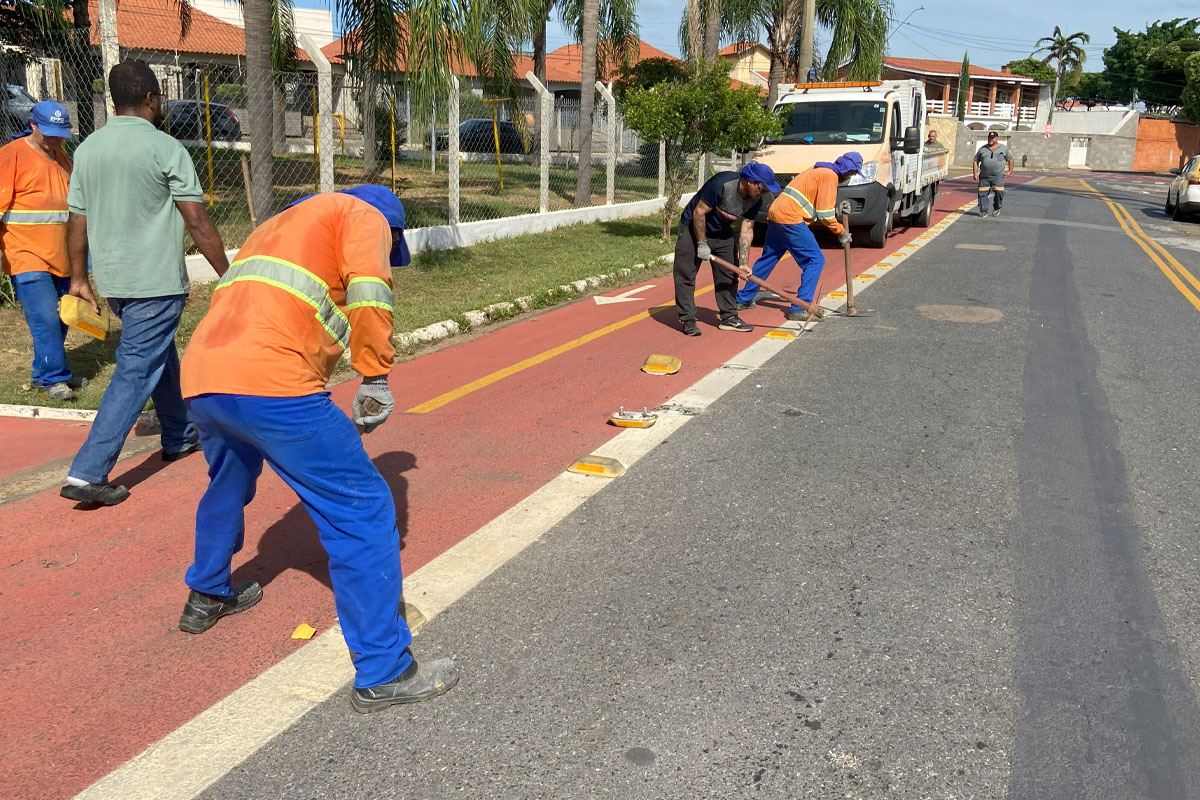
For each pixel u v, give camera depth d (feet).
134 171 14.24
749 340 26.55
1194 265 44.06
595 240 46.65
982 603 12.05
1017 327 28.63
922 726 9.56
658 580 12.54
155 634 11.23
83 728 9.48
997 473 16.57
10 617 11.55
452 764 8.96
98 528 14.11
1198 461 17.42
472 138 85.81
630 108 47.19
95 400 19.83
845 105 48.08
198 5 93.61
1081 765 9.04
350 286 9.37
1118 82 269.44
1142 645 11.15
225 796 8.54
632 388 21.62
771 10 73.46
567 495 15.37
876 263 41.73
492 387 21.80
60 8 33.30
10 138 31.99
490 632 11.26
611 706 9.84
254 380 9.11
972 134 193.47
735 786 8.67
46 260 19.03
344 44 40.50
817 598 12.10
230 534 10.93
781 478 16.16
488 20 44.70
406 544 13.56
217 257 15.25
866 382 22.22
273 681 10.32
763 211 46.55
